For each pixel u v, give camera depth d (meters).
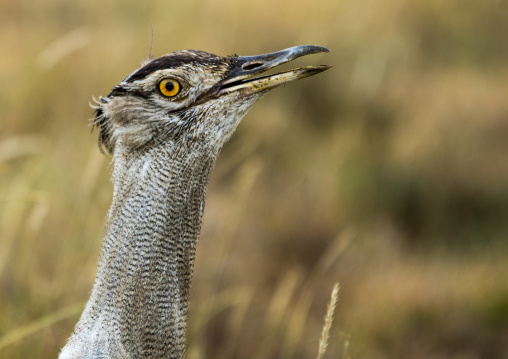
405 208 14.01
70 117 13.40
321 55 17.22
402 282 11.91
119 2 18.05
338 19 18.66
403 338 10.93
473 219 13.91
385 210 13.88
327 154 14.68
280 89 16.58
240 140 14.01
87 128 13.24
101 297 4.84
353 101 16.56
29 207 9.34
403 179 14.16
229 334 10.21
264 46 17.41
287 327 10.30
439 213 13.94
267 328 9.98
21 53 15.11
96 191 9.86
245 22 17.80
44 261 9.04
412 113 16.47
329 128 15.92
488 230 13.64
